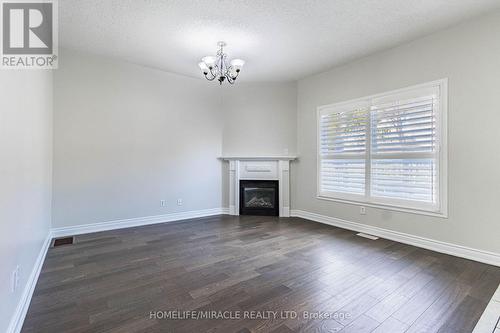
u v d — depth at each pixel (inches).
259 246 135.3
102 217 163.0
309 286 92.7
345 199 170.6
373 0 103.4
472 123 115.6
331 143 179.9
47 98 129.3
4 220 60.1
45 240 125.8
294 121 206.2
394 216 144.8
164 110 186.1
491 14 110.1
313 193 192.9
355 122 164.1
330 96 180.2
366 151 157.9
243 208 213.2
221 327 70.0
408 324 71.5
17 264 71.2
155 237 150.5
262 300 83.5
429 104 129.1
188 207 199.2
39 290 89.4
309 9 109.9
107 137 163.5
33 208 94.3
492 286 92.4
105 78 162.1
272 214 209.0
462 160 118.7
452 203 122.0
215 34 132.0
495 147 109.7
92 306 79.7
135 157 174.2
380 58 150.7
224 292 88.5
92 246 134.5
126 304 81.0
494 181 110.0
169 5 107.3
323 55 156.8
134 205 174.7
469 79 116.3
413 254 123.3
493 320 73.1
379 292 88.7
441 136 125.1
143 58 163.5
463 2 104.1
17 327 66.7
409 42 137.5
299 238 148.9
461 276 100.3
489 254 111.4
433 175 128.6
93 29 127.3
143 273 103.0
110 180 165.2
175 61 167.9
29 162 87.6
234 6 108.0
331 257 120.0
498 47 108.3
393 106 143.8
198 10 110.9
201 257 120.2
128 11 111.7
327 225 178.4
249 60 165.0
